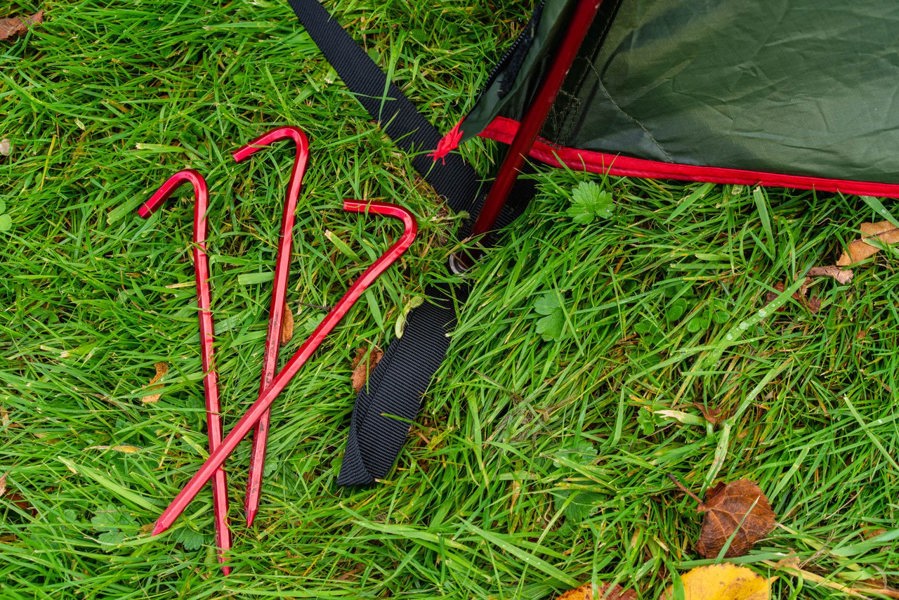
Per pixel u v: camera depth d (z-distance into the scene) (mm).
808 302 1340
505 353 1374
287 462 1351
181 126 1446
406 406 1333
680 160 1290
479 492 1289
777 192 1362
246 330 1380
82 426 1340
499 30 1478
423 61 1475
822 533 1260
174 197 1450
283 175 1424
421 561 1302
